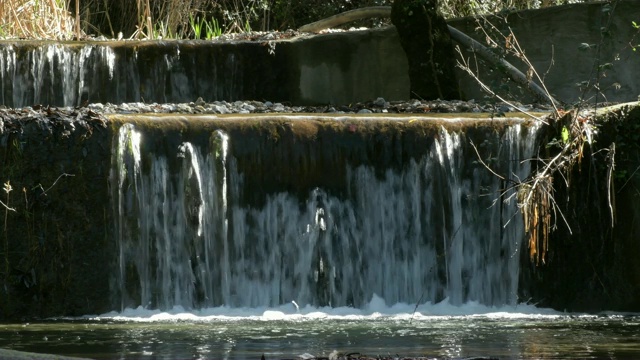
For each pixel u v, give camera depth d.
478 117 16.36
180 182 15.03
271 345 10.91
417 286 15.31
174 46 21.09
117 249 14.89
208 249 15.02
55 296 14.72
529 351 10.35
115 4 30.58
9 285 14.63
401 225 15.36
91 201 14.86
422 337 11.62
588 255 15.23
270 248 15.12
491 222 15.46
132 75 20.80
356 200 15.30
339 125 15.38
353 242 15.23
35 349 10.76
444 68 21.45
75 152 14.88
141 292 14.91
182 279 14.95
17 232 14.70
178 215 15.02
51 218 14.77
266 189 15.15
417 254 15.34
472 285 15.38
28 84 20.22
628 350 10.42
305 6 32.25
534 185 14.43
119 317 14.38
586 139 15.05
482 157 15.55
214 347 10.76
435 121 15.56
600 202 15.24
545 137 15.52
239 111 18.72
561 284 15.24
